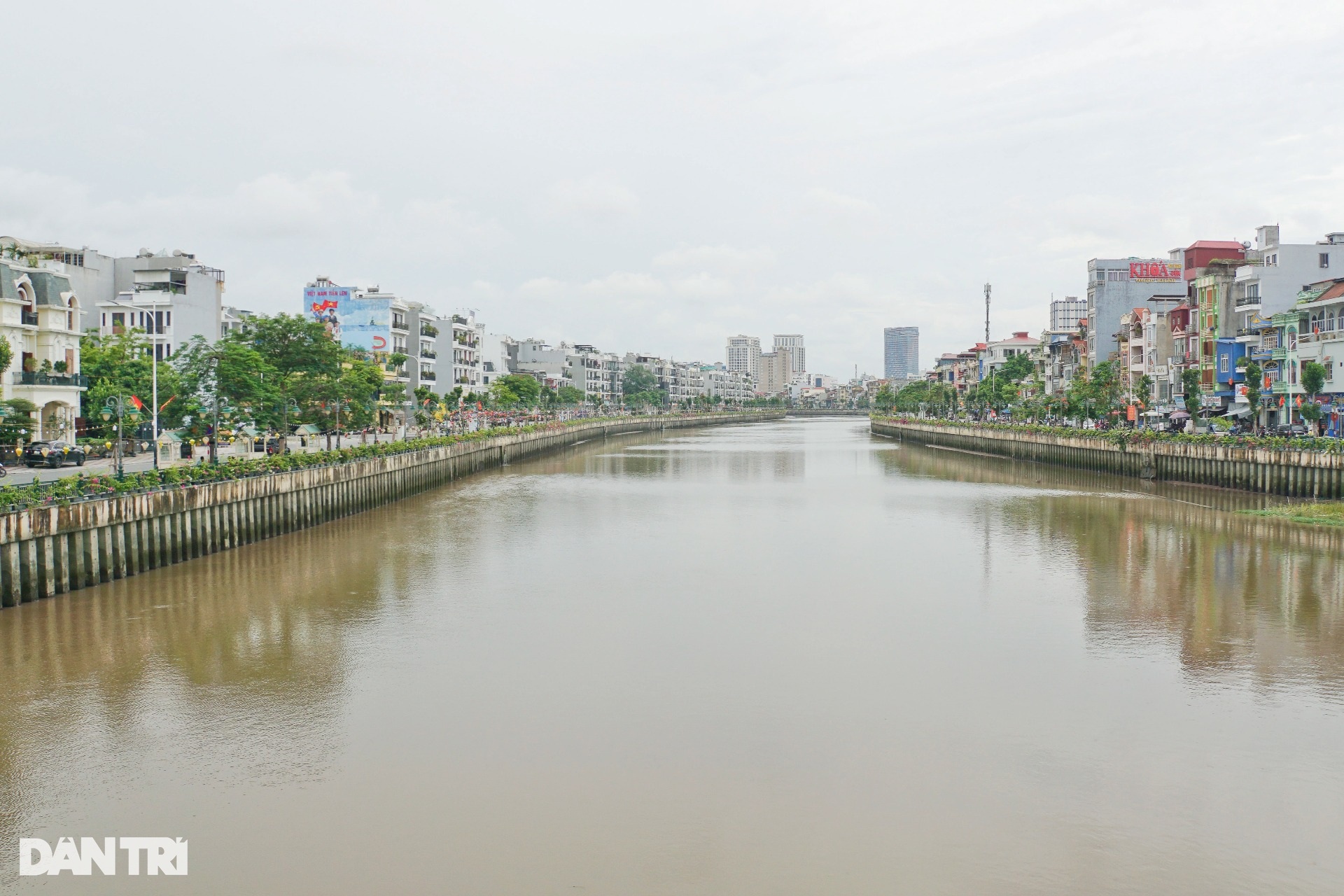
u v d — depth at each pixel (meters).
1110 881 21.80
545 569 54.44
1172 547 60.19
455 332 183.12
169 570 50.31
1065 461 119.69
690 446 185.62
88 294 123.25
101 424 78.94
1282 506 74.38
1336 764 27.58
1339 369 87.62
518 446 139.75
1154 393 128.12
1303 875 22.00
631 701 32.53
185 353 81.44
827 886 21.55
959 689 33.75
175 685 33.78
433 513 78.38
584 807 25.03
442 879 21.81
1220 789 26.08
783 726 30.34
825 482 107.12
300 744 28.83
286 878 21.86
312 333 84.06
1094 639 39.81
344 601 45.97
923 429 185.75
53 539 42.88
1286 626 41.44
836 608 45.22
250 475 58.81
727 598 47.38
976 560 57.25
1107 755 28.19
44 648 37.28
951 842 23.39
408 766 27.33
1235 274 111.25
